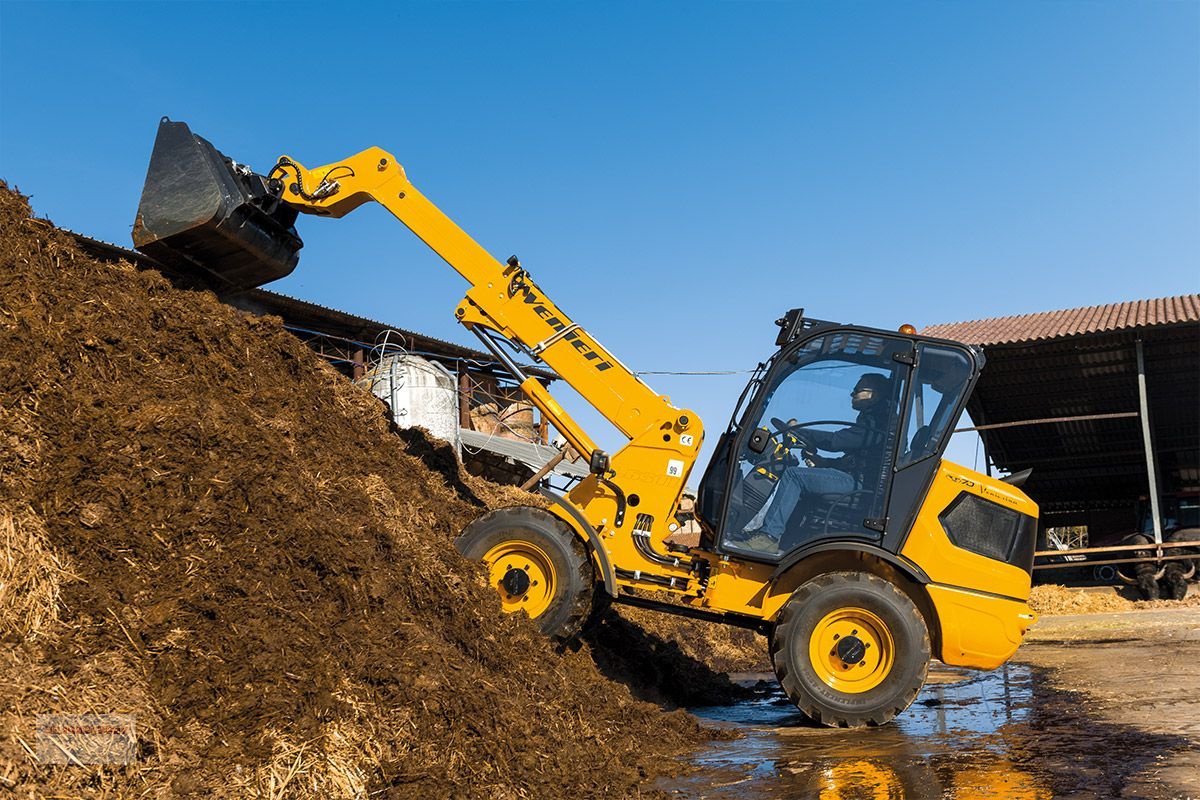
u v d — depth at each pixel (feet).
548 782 13.60
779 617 19.94
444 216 23.70
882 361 21.04
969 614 19.90
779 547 20.58
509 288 23.27
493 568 20.61
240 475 15.10
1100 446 67.31
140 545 13.57
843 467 20.68
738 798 14.07
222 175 22.39
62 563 12.96
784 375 21.35
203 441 15.57
